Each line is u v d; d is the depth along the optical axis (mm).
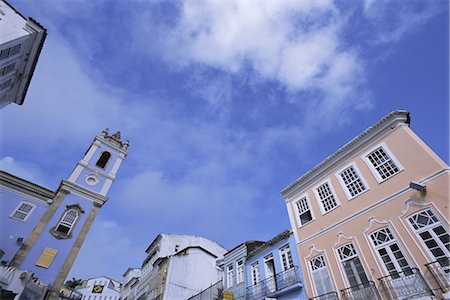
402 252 7906
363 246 8992
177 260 21297
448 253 6949
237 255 15203
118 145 22328
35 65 14336
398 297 7371
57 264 14086
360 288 8422
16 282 10789
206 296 16016
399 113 9867
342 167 11281
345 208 10312
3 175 15375
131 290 30219
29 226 14688
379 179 9617
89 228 16375
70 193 17125
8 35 11586
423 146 8750
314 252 10625
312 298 9688
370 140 10570
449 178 7656
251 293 12414
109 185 19281
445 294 6527
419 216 7961
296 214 12531
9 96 14273
